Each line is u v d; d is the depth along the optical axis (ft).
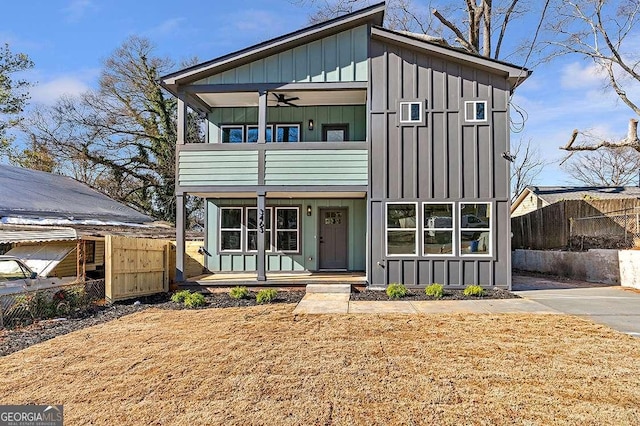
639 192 62.03
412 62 37.60
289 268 44.75
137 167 90.74
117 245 32.94
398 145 37.29
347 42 38.04
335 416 12.33
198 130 92.43
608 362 16.96
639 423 11.79
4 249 36.14
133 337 21.52
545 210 57.00
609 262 42.14
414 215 37.09
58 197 47.01
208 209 45.24
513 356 17.79
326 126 44.11
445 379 15.15
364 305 30.35
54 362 17.53
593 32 58.34
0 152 78.95
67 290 29.07
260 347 19.34
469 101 37.14
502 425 11.69
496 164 36.81
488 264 36.68
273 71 38.24
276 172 37.81
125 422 12.06
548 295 34.53
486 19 64.03
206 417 12.32
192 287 37.63
